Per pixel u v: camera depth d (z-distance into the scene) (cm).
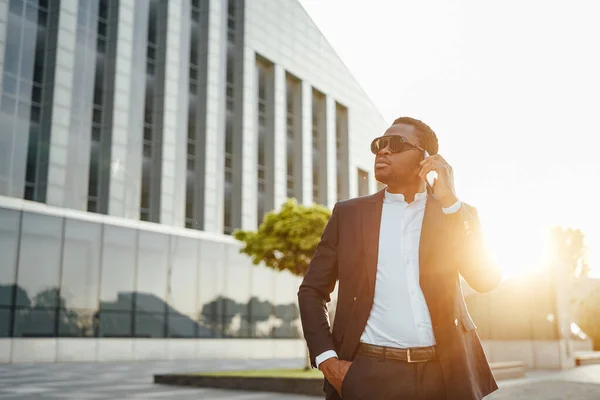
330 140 4366
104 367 2073
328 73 4491
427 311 230
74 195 2581
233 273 3198
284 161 3856
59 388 1227
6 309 2206
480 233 239
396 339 229
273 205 3691
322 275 250
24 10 2545
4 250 2236
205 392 1182
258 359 3067
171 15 3238
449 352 223
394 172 246
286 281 3497
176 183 3088
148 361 2648
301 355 3488
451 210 234
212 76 3422
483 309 2055
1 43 2430
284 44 4075
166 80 3123
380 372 225
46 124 2539
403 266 235
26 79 2514
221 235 3222
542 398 961
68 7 2698
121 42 2912
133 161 2892
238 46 3731
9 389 1185
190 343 2880
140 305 2692
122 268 2652
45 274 2353
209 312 3019
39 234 2361
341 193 4509
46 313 2330
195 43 3425
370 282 236
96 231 2578
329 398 243
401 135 247
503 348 2020
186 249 2977
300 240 1603
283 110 3941
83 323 2453
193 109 3334
